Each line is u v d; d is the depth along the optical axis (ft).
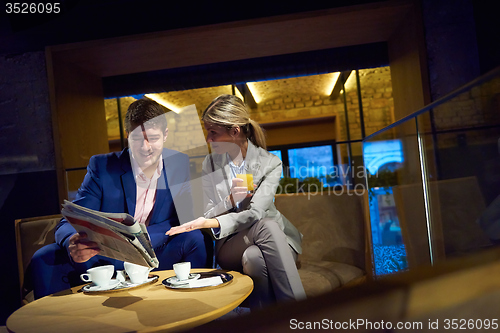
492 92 8.55
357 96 19.99
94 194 5.90
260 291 4.94
